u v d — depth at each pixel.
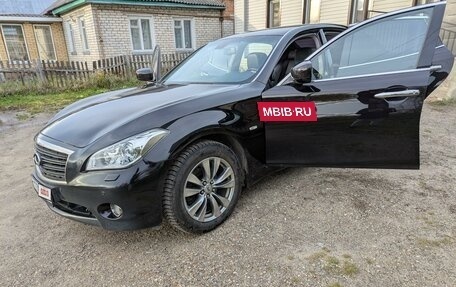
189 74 3.51
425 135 4.73
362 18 9.74
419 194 3.04
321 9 10.70
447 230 2.49
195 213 2.48
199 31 15.60
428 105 6.52
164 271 2.20
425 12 2.58
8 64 9.32
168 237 2.56
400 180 3.33
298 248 2.35
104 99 3.03
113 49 13.36
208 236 2.54
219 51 3.60
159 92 2.96
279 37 3.28
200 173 2.53
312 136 2.78
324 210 2.82
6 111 7.44
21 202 3.23
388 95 2.51
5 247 2.54
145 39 14.23
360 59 2.72
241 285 2.04
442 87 6.83
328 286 2.00
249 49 3.33
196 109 2.47
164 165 2.24
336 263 2.18
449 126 5.14
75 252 2.45
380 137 2.62
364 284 2.00
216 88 2.87
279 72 3.07
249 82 2.93
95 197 2.13
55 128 2.52
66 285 2.12
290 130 2.80
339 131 2.71
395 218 2.67
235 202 2.75
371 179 3.37
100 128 2.33
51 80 9.68
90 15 12.73
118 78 10.42
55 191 2.29
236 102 2.67
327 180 3.38
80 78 10.14
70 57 16.38
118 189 2.09
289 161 2.88
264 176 3.01
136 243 2.51
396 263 2.16
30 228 2.78
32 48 15.85
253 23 13.38
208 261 2.27
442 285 1.97
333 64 2.80
